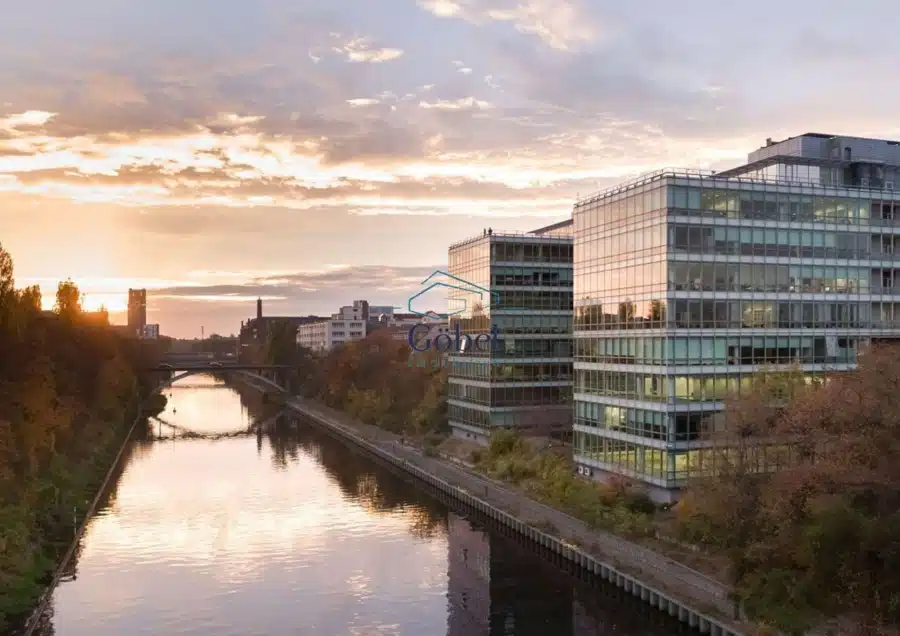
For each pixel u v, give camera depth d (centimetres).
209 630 6206
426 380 17550
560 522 8325
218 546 8462
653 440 8494
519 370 12688
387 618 6406
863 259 9212
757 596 5359
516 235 12700
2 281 9912
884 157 9962
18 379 9475
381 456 14038
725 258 8556
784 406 6800
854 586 4997
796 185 8919
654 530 7462
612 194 9362
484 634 6022
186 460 14112
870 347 6925
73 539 8488
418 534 8912
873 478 5144
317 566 7769
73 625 6288
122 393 18112
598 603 6625
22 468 8588
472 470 11644
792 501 5491
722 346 8494
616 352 9219
